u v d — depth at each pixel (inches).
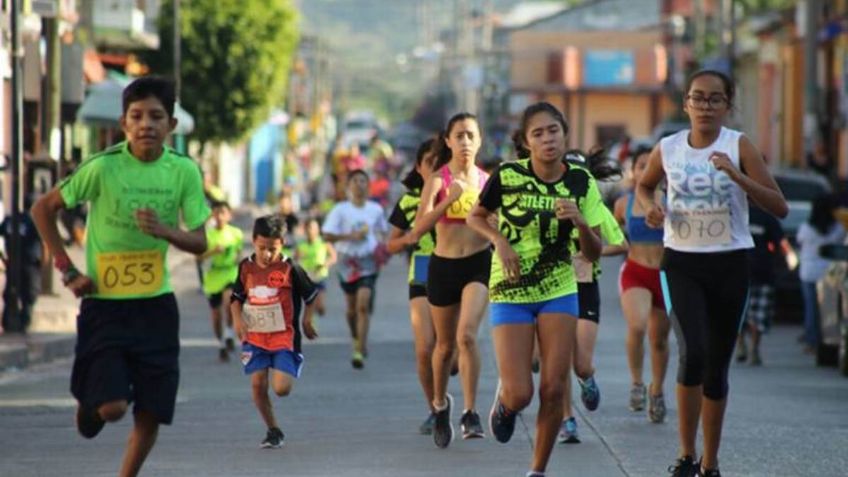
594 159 1210.6
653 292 1228.5
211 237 1716.3
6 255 2053.4
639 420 1219.9
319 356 1775.3
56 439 1165.7
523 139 904.3
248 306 1139.3
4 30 2561.5
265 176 6584.6
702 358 895.7
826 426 1208.8
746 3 6058.1
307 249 1983.3
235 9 4151.1
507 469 1009.5
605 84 7219.5
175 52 3257.9
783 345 1974.7
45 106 2244.1
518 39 7372.1
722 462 1034.1
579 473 992.2
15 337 1820.9
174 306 807.1
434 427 1107.3
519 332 879.7
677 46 6589.6
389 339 1987.0
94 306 797.9
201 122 4178.2
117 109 2891.2
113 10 3344.0
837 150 4153.5
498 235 880.9
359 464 1035.3
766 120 5561.0
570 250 890.1
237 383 1521.9
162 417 795.4
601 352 1793.8
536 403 1306.6
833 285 1697.8
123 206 793.6
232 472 1011.3
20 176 1854.1
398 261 3555.6
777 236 1722.4
